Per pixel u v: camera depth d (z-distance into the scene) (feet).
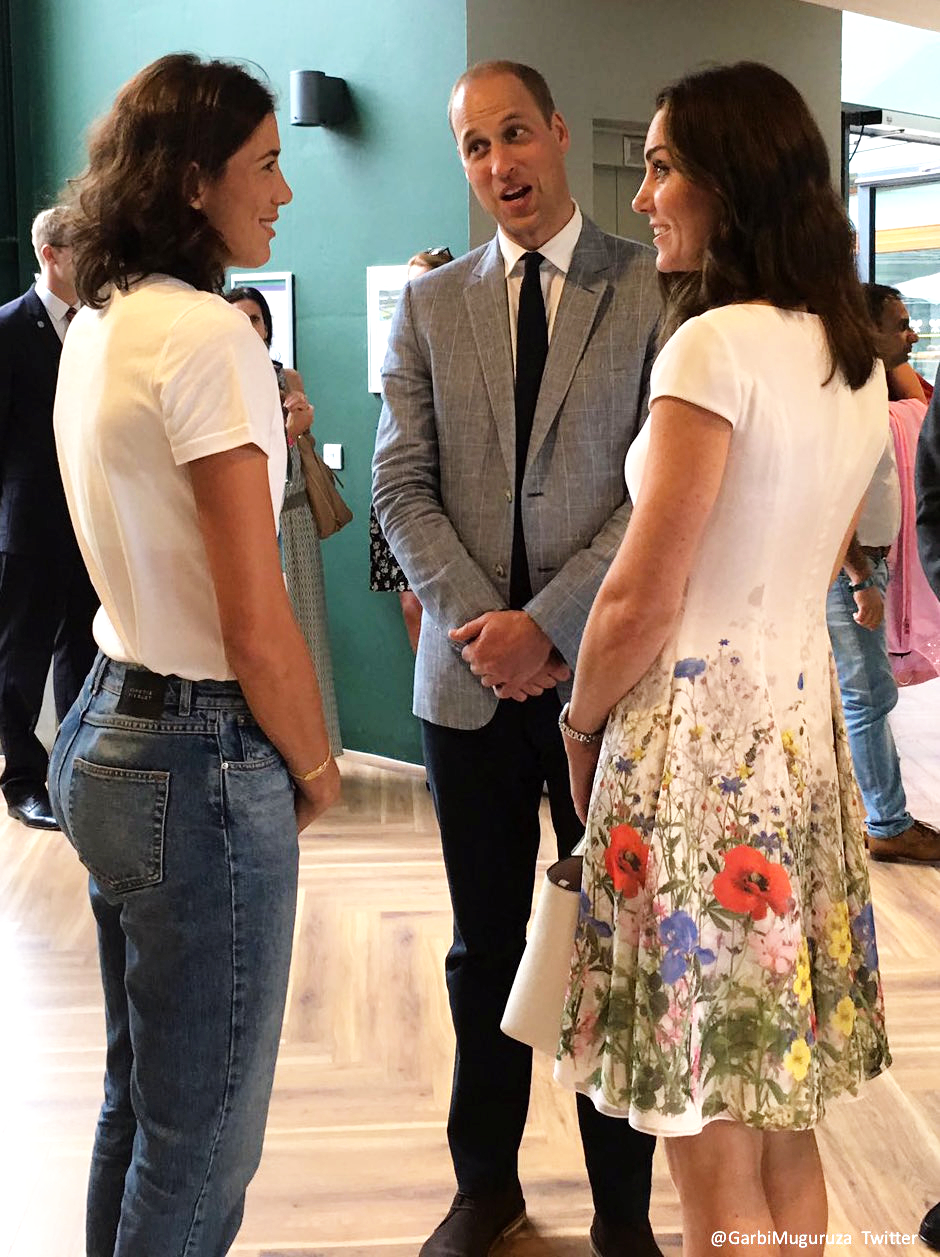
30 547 13.53
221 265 5.22
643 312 6.67
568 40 15.62
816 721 5.40
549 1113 8.57
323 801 5.43
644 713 5.09
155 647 4.99
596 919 5.25
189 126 4.88
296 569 15.16
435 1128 8.36
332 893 12.36
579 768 5.57
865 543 12.05
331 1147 8.14
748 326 4.85
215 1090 5.16
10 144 18.97
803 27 18.13
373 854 13.51
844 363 5.04
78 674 13.94
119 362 4.84
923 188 25.17
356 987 10.32
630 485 5.33
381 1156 8.05
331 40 16.07
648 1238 6.95
